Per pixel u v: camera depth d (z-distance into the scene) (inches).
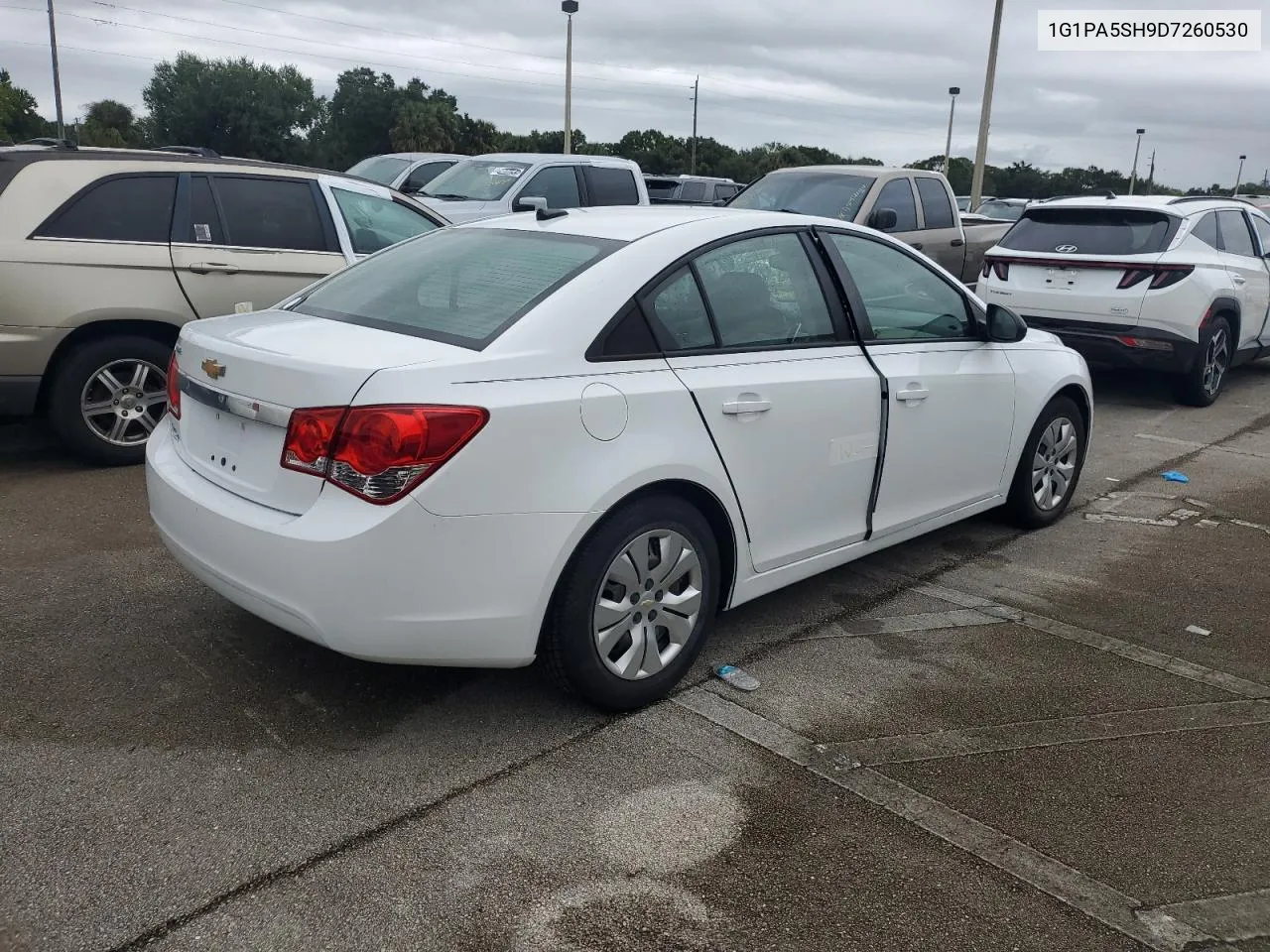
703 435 133.7
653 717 134.6
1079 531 216.7
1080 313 328.8
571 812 113.9
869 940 96.2
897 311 170.9
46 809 110.9
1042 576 189.8
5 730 125.9
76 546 185.2
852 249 166.1
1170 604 178.1
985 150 854.5
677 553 134.1
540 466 117.6
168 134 2625.5
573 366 123.3
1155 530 218.1
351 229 264.2
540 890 101.7
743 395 138.9
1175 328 320.2
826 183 421.4
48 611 158.7
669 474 129.0
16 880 100.0
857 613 171.3
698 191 732.7
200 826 109.2
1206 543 209.6
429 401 111.6
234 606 162.4
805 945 95.5
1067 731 134.4
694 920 98.2
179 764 120.3
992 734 133.2
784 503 148.6
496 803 115.0
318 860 104.7
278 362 118.3
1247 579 190.2
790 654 155.2
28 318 214.4
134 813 110.9
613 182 458.9
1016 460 199.8
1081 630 166.6
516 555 117.3
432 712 133.6
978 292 355.9
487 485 114.2
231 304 241.1
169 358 234.8
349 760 122.3
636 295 131.6
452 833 109.7
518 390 117.3
